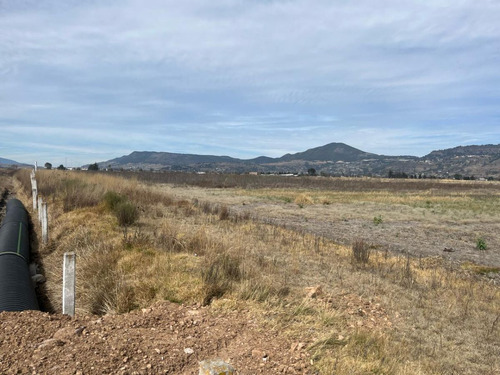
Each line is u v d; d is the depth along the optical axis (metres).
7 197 23.53
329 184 48.69
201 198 25.92
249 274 6.98
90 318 4.65
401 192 39.16
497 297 7.44
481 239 13.98
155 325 4.58
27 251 8.19
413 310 6.45
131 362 3.54
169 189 32.94
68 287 4.86
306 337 4.69
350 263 9.17
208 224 12.93
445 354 5.00
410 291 7.41
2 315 4.33
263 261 8.32
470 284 8.12
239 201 24.83
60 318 4.43
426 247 12.81
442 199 30.52
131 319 4.66
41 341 3.78
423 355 4.88
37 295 6.68
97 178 23.27
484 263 10.88
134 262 7.22
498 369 4.66
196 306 5.39
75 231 10.19
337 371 3.83
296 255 9.38
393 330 5.58
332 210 21.28
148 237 9.07
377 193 35.78
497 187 56.91
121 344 3.85
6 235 8.77
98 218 11.89
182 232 10.37
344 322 5.48
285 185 43.84
